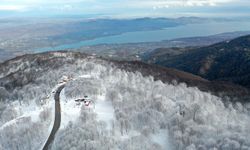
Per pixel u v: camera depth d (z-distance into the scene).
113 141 102.62
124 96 138.38
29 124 120.31
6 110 144.00
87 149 97.50
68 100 143.50
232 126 111.38
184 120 115.00
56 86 165.75
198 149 101.25
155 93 143.50
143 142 102.94
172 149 108.38
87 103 135.25
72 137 103.00
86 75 176.75
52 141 110.94
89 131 104.62
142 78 174.00
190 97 141.75
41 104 143.50
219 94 170.38
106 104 136.12
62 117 126.38
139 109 125.94
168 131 115.12
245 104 152.75
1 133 119.88
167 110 124.50
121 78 169.75
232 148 97.94
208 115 118.38
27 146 112.62
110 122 118.44
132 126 116.50
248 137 102.12
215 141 101.56
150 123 117.12
